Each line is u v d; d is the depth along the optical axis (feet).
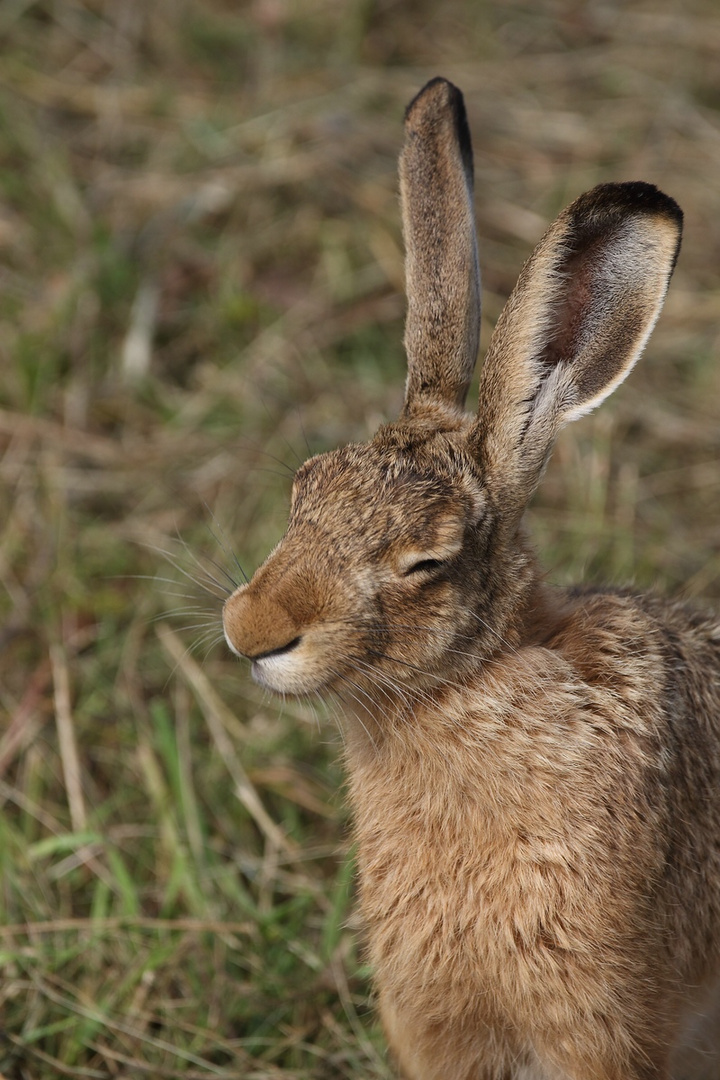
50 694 37.27
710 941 27.32
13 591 38.99
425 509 24.35
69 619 38.58
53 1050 30.76
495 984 25.59
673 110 51.03
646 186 24.34
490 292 45.50
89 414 42.83
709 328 45.14
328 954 31.89
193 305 45.47
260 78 51.31
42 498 40.83
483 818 25.18
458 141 27.35
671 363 44.52
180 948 32.09
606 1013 25.13
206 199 47.24
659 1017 25.88
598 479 41.04
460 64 52.60
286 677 24.16
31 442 42.01
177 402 43.29
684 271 46.39
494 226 47.39
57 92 50.01
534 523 40.34
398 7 54.03
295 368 43.88
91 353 43.70
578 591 29.01
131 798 35.58
